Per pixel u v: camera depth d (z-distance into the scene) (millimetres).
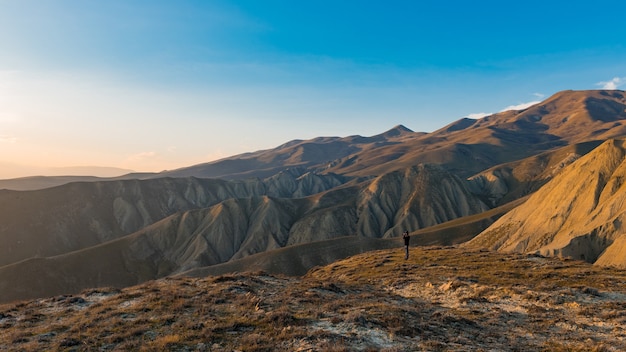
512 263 34312
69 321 16938
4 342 14273
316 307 18875
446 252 42969
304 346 13102
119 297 21016
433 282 27844
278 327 15195
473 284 26422
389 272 33562
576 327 17547
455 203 198750
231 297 20438
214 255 164750
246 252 170500
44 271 124438
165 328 15258
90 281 131875
